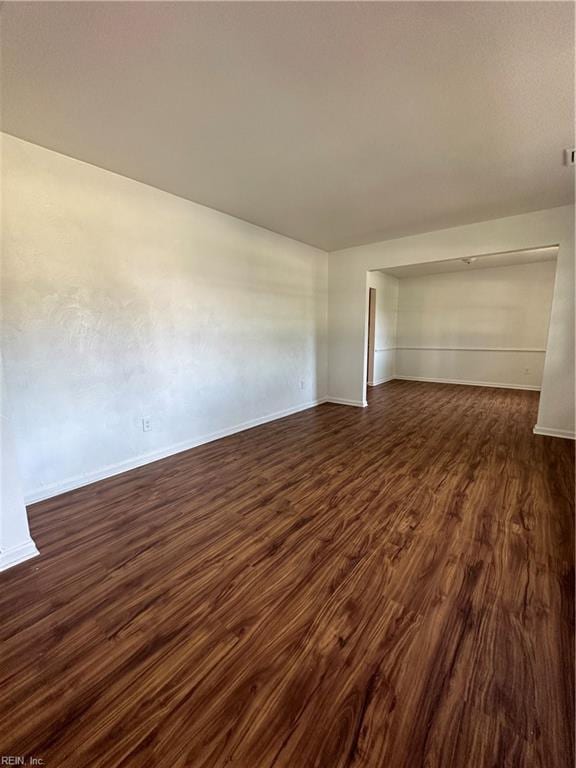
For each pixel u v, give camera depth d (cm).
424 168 254
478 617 140
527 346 655
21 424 229
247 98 176
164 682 115
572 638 129
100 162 246
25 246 223
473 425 425
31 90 169
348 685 113
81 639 132
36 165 224
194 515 221
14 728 101
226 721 103
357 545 189
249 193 302
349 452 334
